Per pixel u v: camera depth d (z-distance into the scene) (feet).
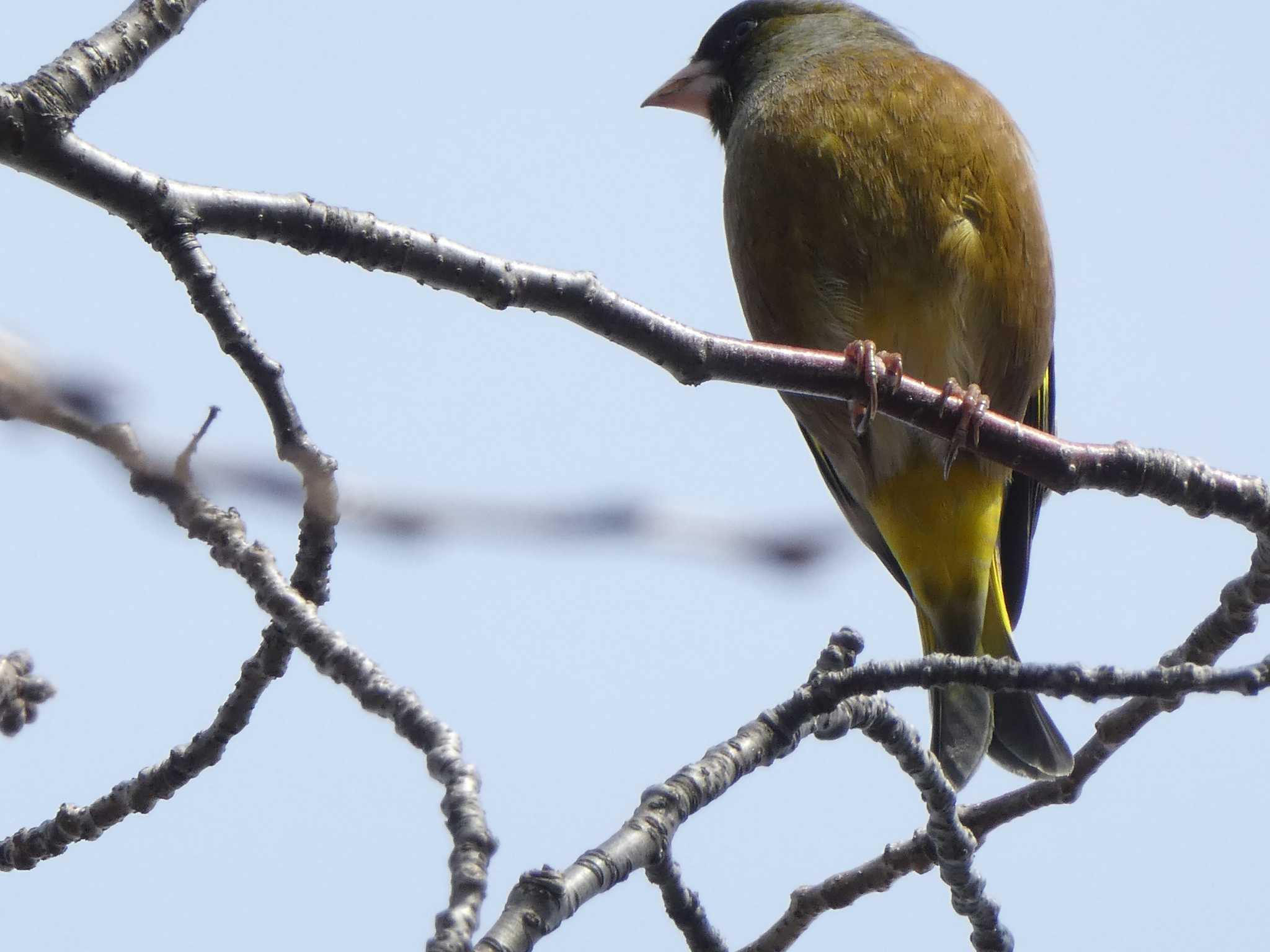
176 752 19.89
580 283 20.03
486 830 14.44
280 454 16.22
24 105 16.52
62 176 16.85
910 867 21.34
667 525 9.57
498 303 19.51
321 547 17.25
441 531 9.86
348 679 16.21
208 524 16.85
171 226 17.24
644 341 20.62
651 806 18.45
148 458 10.34
